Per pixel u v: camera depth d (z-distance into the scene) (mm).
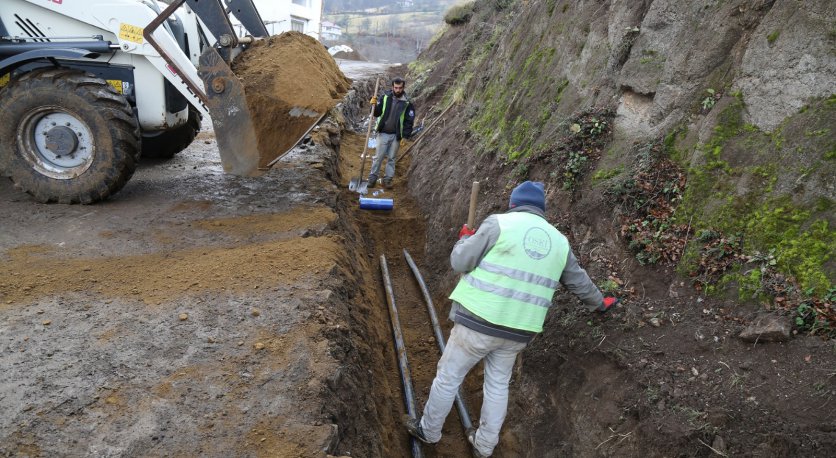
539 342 3967
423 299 5969
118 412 2787
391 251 7020
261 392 2996
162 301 3791
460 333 3383
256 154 5289
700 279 3463
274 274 4238
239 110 5152
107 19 5340
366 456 3184
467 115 8430
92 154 5371
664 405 2967
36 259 4312
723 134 3826
